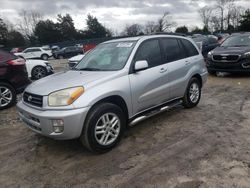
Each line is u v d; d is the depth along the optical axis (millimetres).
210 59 9625
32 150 4086
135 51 4312
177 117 5195
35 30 68125
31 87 4035
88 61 4746
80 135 3564
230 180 2992
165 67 4719
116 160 3602
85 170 3398
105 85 3730
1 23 64562
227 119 4938
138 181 3084
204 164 3359
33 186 3137
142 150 3852
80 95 3496
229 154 3578
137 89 4145
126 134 4469
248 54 8719
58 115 3369
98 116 3611
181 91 5223
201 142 4004
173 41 5188
